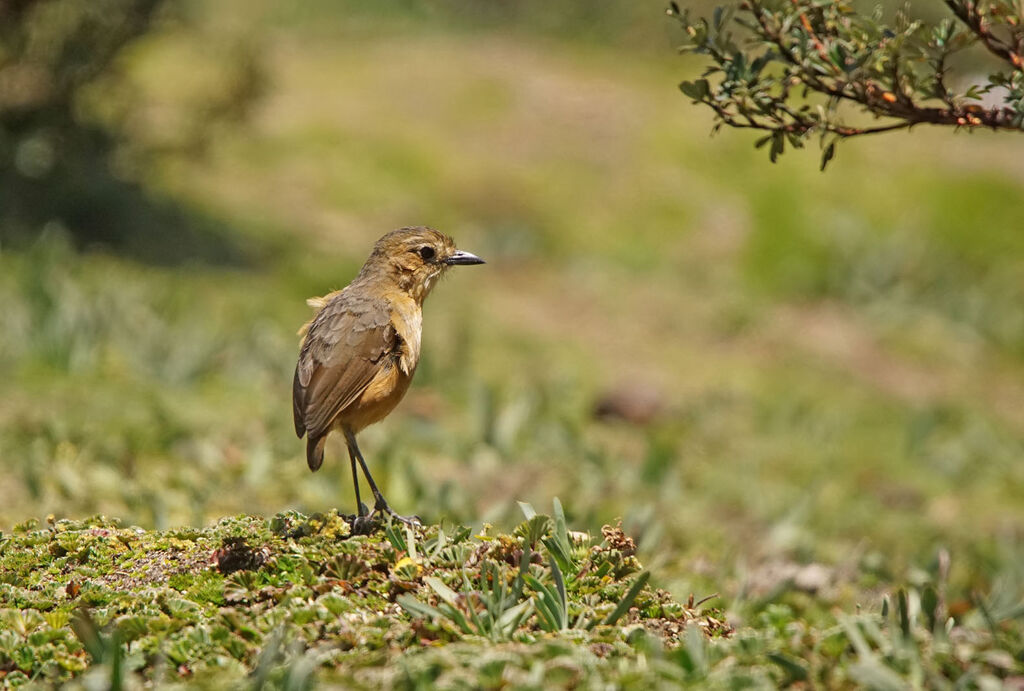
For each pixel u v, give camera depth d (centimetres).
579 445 1365
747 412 1692
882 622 628
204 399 1358
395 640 561
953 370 2191
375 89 2978
